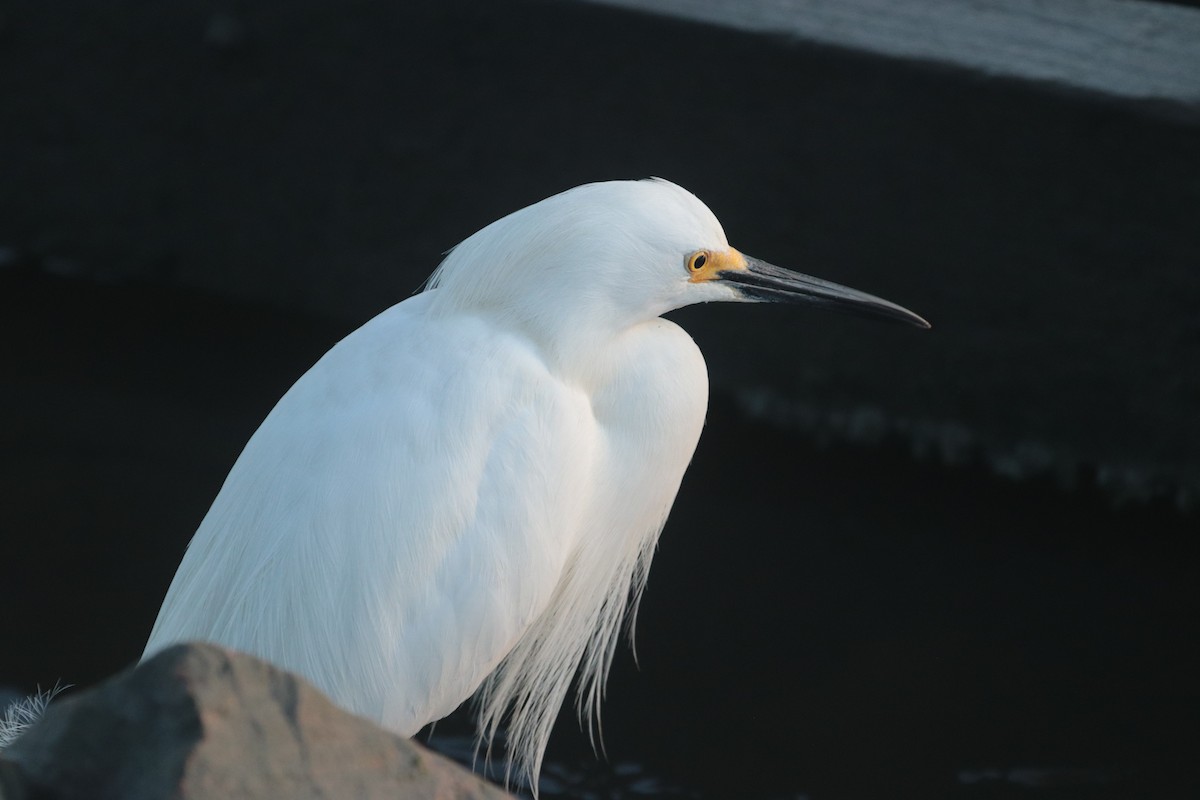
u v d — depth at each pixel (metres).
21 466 11.07
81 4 12.00
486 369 6.46
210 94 12.11
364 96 11.71
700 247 6.75
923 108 10.40
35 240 13.20
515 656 8.20
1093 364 11.02
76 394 11.91
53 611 9.79
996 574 10.62
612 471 7.23
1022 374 11.26
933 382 11.57
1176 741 9.17
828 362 11.81
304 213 12.43
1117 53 10.42
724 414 12.17
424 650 6.24
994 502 11.33
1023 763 9.00
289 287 12.80
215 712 3.34
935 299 11.20
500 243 6.60
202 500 10.84
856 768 8.94
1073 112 10.09
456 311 6.68
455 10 11.08
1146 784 8.88
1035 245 10.70
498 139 11.54
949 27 10.67
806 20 10.62
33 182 12.92
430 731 9.34
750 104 10.75
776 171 10.98
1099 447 11.32
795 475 11.56
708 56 10.65
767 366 12.02
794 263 11.33
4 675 9.20
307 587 6.05
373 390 6.39
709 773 8.91
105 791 3.30
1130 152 10.10
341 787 3.46
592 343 6.72
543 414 6.54
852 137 10.66
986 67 10.16
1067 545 10.91
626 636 9.95
